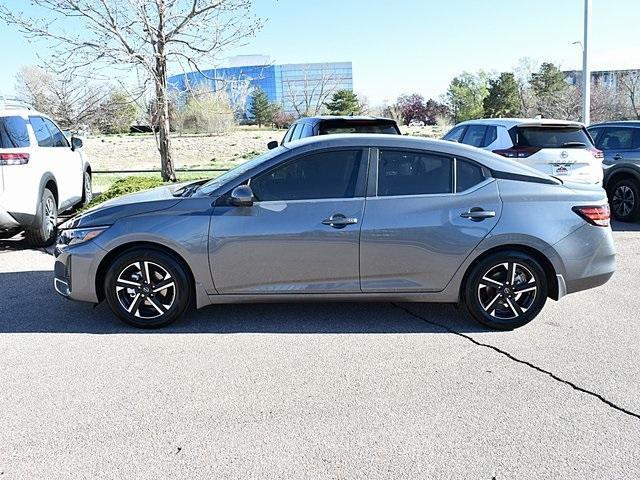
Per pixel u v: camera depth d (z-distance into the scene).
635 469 3.03
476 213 4.92
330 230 4.88
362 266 4.94
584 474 2.99
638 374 4.16
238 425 3.48
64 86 19.28
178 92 13.30
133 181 9.93
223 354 4.53
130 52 11.50
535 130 9.05
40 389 3.95
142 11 11.38
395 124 9.52
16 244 8.70
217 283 4.97
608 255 5.13
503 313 5.07
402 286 5.00
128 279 5.01
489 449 3.22
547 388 3.95
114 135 40.47
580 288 5.14
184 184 5.93
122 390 3.94
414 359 4.43
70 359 4.44
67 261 5.06
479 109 49.00
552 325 5.19
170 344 4.73
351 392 3.89
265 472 3.03
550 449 3.22
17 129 7.96
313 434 3.38
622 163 10.45
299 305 5.70
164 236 4.88
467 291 5.01
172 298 5.01
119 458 3.16
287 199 4.95
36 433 3.41
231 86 14.73
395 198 4.95
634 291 6.23
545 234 4.94
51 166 8.66
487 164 5.07
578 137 9.14
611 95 36.19
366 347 4.67
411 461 3.11
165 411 3.65
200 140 34.56
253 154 27.61
